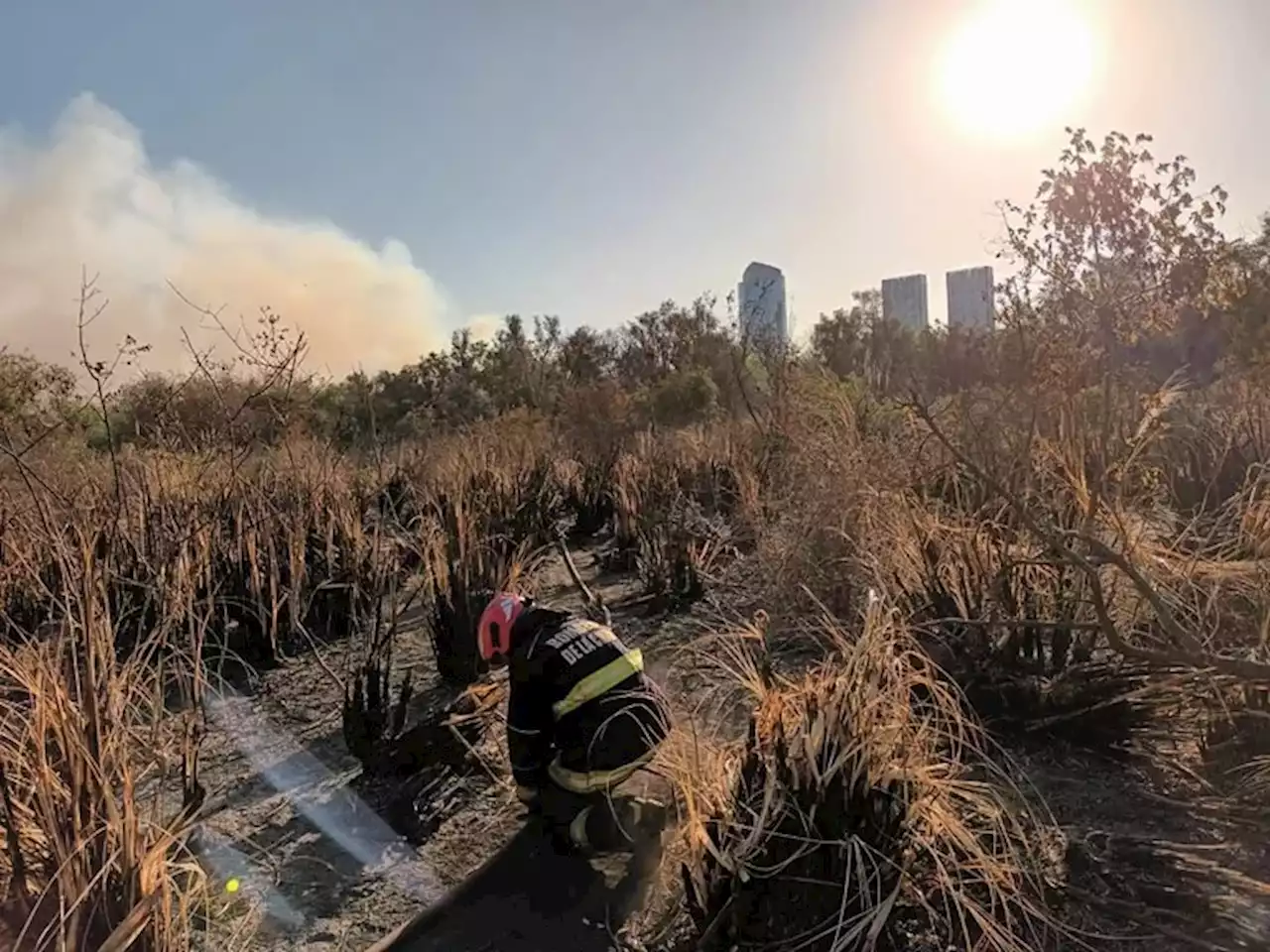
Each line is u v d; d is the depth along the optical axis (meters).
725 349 17.14
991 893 2.96
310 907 3.33
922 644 4.44
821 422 8.13
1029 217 7.41
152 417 6.90
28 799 2.87
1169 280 7.26
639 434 14.95
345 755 4.61
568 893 3.32
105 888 2.46
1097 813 3.61
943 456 6.36
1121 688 4.20
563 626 3.64
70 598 3.86
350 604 6.61
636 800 3.62
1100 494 4.93
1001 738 4.24
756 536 7.39
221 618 6.16
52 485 5.64
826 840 2.84
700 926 2.90
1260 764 3.67
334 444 11.20
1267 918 2.88
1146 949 2.82
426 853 3.70
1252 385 9.45
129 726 3.18
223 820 3.94
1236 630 4.49
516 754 3.59
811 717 3.05
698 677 5.18
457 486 8.81
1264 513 5.04
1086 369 6.33
